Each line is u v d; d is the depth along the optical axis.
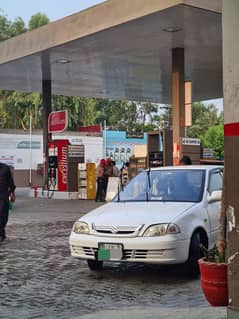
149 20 17.09
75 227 8.87
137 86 31.11
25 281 8.54
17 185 41.31
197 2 15.78
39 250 11.38
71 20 19.41
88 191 26.41
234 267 5.11
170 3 15.73
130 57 22.89
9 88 31.62
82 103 52.12
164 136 21.72
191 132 72.00
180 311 6.67
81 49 21.03
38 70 25.50
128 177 24.77
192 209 8.85
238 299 5.06
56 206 22.31
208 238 8.98
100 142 45.00
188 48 21.41
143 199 9.55
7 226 15.48
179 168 10.02
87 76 27.61
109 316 6.53
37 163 42.09
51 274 9.04
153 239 8.18
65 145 27.11
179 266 9.47
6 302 7.32
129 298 7.43
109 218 8.63
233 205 5.14
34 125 50.56
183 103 21.47
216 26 18.00
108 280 8.56
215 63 24.61
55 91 33.19
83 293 7.75
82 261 10.12
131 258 8.24
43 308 6.99
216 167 10.12
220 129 53.88
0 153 40.91
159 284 8.25
